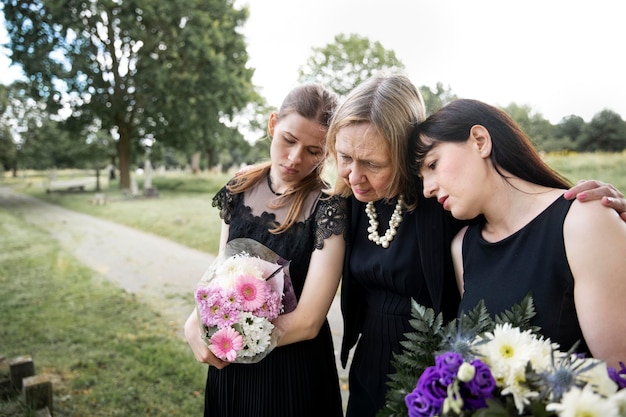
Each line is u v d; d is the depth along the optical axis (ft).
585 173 32.32
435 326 3.52
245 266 4.76
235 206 5.96
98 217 48.14
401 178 4.57
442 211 4.83
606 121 44.75
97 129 86.69
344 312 5.59
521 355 2.91
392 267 4.96
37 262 25.93
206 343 4.66
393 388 3.66
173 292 19.85
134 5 68.74
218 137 82.28
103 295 19.20
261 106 98.63
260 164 6.10
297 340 4.89
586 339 3.37
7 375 9.76
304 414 5.60
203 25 71.77
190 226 35.91
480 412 2.69
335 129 4.43
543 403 2.67
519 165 3.87
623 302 3.23
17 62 67.87
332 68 74.38
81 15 68.33
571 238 3.48
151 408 10.16
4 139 126.11
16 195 84.07
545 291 3.62
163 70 68.74
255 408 5.54
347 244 5.36
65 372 11.93
